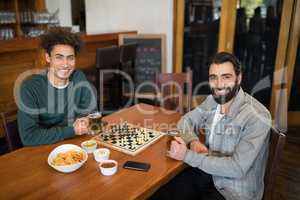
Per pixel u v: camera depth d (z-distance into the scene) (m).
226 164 1.29
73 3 5.04
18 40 2.68
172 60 4.09
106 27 4.43
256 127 1.32
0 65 2.64
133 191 1.08
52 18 4.36
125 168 1.25
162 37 3.93
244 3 3.65
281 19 3.51
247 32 3.80
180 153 1.33
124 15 4.25
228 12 3.63
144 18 4.14
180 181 1.63
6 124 1.53
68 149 1.36
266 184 1.37
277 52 3.65
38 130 1.50
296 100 3.85
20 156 1.34
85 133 1.59
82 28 4.95
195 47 4.04
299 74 3.77
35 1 4.67
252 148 1.28
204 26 3.91
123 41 3.93
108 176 1.19
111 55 3.16
